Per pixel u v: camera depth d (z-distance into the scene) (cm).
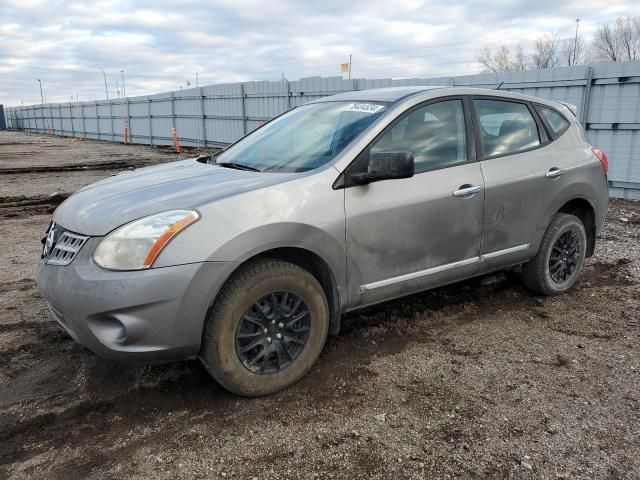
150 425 288
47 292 294
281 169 347
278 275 304
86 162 1920
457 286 498
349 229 328
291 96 1925
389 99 379
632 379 334
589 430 281
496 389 323
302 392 319
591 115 1008
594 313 441
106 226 283
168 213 282
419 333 401
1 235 738
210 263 279
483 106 414
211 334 290
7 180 1374
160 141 3105
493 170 400
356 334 397
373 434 279
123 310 269
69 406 306
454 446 269
